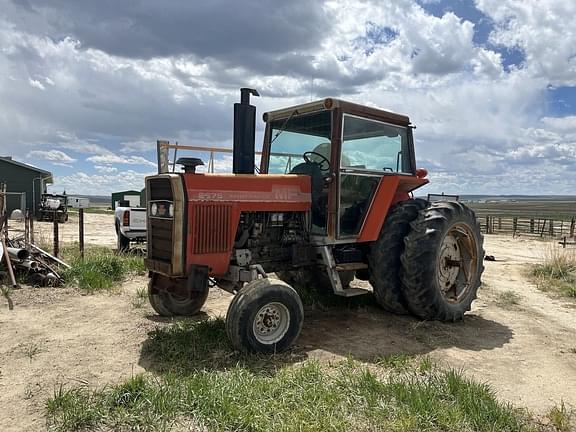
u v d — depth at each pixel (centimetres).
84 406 325
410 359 449
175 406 329
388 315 602
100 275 750
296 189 536
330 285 660
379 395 356
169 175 461
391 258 570
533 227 2209
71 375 392
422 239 553
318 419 315
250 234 517
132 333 502
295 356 448
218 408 325
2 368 405
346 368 415
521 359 462
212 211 471
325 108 540
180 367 407
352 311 618
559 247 1579
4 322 536
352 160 564
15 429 306
